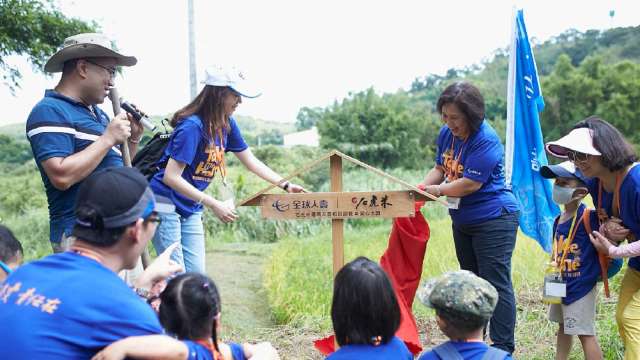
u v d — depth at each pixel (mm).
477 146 3959
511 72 4867
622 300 3697
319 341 3795
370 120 22891
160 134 4043
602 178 3592
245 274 7621
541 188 4871
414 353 3742
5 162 20188
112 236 2312
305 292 6156
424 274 6625
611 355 4402
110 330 2160
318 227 10680
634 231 3574
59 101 3410
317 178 17672
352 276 2643
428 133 24062
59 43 9781
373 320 2613
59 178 3234
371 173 16734
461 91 3859
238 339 5309
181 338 2482
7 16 9070
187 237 4141
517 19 4852
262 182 12344
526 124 4867
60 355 2096
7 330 2113
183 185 3787
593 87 21266
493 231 4074
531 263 6938
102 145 3297
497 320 4098
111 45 3525
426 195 3570
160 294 2555
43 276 2217
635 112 20781
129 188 2332
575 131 3584
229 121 4117
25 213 12656
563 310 3957
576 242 3898
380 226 10953
